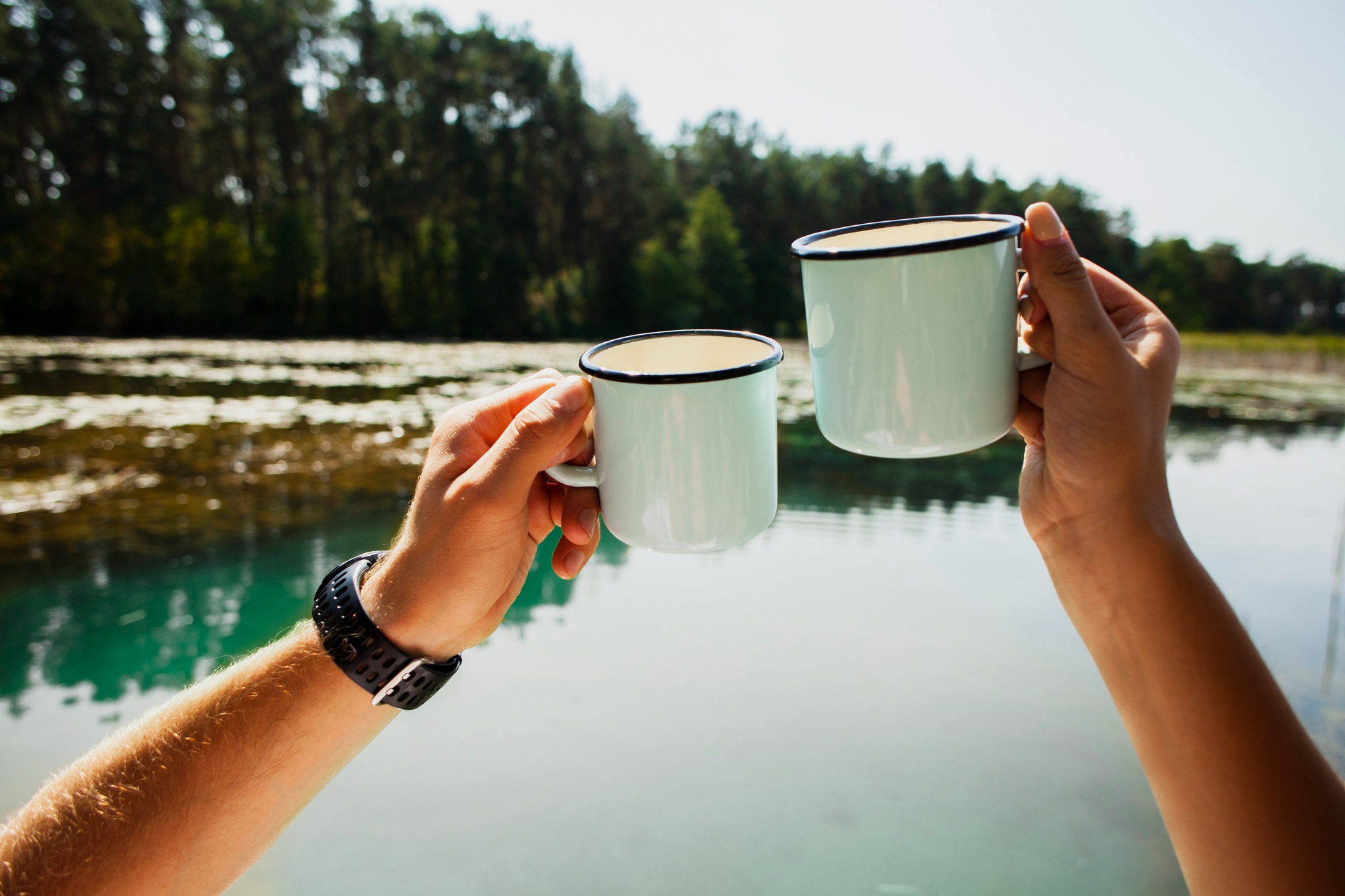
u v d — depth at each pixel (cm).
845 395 70
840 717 287
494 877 207
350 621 64
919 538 512
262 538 505
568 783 248
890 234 78
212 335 2912
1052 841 223
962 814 235
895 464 798
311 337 3058
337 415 952
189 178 3559
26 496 593
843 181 4947
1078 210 4538
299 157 3694
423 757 264
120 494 604
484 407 74
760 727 282
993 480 721
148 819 57
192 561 465
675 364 82
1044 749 269
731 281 4022
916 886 204
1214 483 711
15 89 3047
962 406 67
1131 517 61
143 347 2192
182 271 2905
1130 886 206
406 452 761
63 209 2944
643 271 3778
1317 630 365
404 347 2472
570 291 3738
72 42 3122
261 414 951
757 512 73
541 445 63
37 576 439
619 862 211
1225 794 55
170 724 61
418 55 3538
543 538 84
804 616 380
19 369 1460
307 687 63
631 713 289
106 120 3206
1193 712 57
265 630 375
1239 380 1819
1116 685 62
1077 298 62
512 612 388
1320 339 3120
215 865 60
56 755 268
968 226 76
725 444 70
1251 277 4816
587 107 3891
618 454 72
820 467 775
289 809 63
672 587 420
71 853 55
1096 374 62
